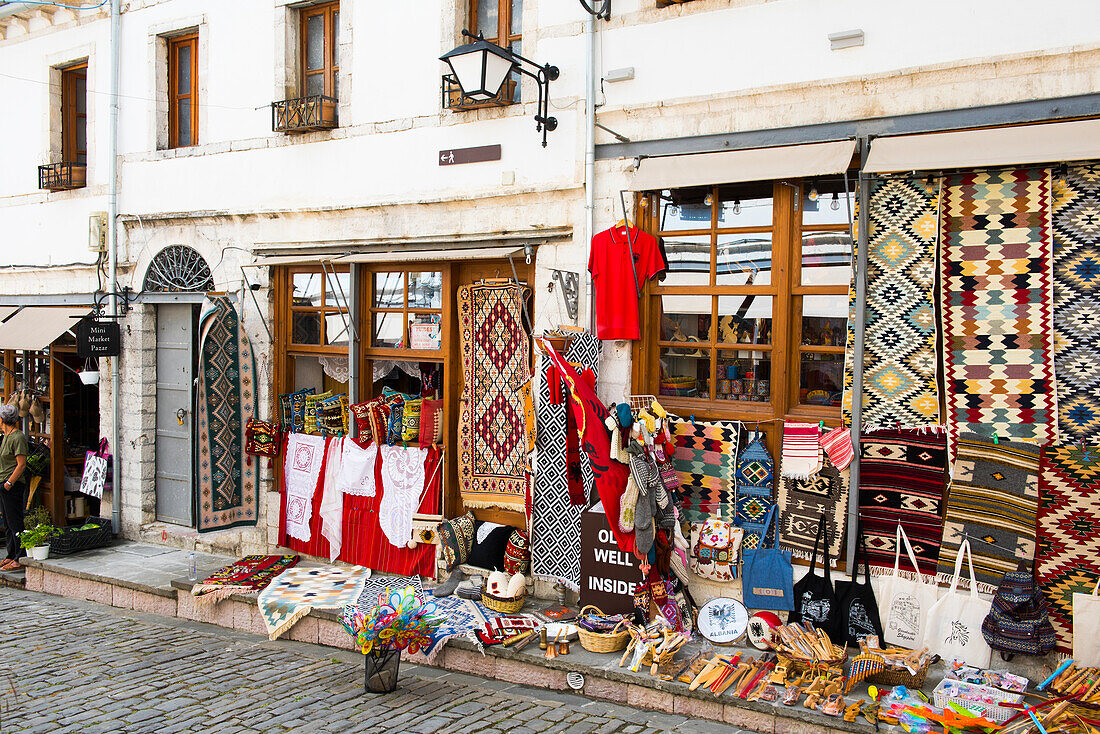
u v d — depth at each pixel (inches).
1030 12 199.2
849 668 200.4
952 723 175.8
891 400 213.8
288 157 334.6
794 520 226.4
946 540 206.5
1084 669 185.0
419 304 303.0
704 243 244.7
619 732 192.7
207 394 320.2
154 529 375.9
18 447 368.2
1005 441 202.1
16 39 432.5
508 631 236.4
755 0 233.3
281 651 262.2
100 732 196.5
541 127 267.4
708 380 245.8
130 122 384.2
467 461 284.2
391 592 229.9
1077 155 185.9
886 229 213.3
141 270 381.1
